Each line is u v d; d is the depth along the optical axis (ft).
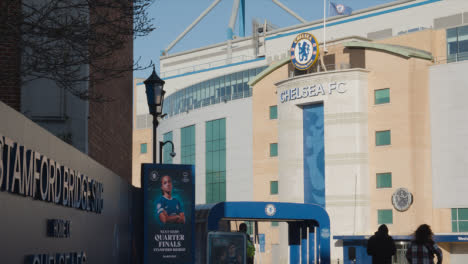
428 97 217.56
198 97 303.27
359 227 220.64
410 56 218.18
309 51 235.61
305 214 97.50
